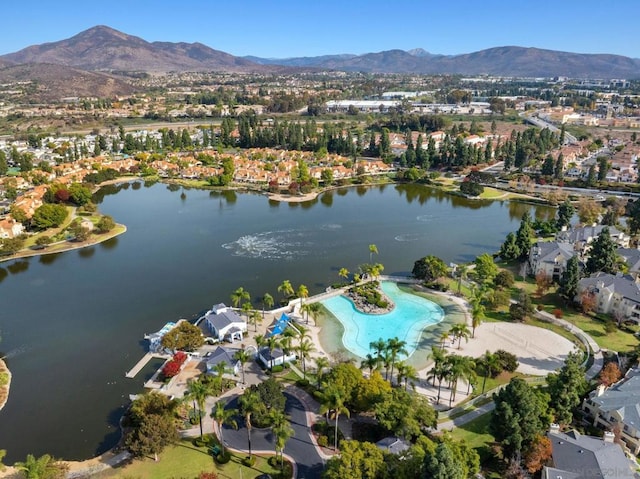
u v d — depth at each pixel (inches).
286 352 5797.2
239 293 7145.7
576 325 6811.0
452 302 7554.1
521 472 4082.2
